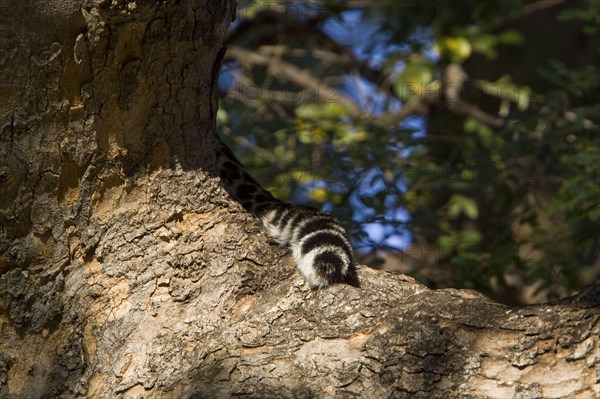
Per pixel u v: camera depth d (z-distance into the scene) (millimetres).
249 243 7324
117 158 7316
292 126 14008
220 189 7570
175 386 6684
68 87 7125
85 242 7328
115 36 6984
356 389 6309
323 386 6355
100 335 7168
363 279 7121
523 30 15672
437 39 14172
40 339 7285
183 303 7180
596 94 14039
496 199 12992
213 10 7285
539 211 13836
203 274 7250
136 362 6930
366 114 14359
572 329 6141
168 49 7141
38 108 7137
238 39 16422
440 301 6625
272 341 6688
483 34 14312
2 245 7270
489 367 6184
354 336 6578
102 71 7098
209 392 6480
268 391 6395
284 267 7262
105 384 6941
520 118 13836
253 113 14961
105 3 6805
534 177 12688
